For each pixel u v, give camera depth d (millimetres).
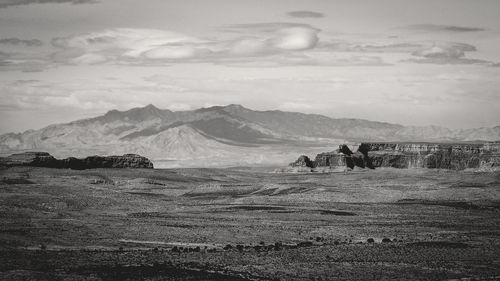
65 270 150750
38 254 167375
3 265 152625
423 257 177125
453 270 163625
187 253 177750
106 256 168375
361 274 157750
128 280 143750
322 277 154250
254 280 147500
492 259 176750
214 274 151125
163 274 149000
